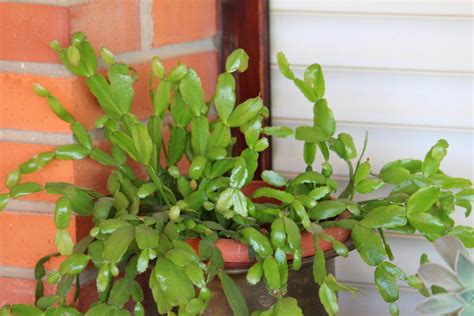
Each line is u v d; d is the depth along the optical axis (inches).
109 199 49.7
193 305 45.2
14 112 52.3
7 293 54.1
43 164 50.6
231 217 48.5
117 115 50.9
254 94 62.3
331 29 61.3
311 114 62.5
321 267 46.7
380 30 60.6
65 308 48.3
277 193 48.8
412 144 61.4
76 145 50.9
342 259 62.7
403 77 60.8
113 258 45.5
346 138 51.6
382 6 60.2
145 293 54.9
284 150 63.1
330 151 62.2
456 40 59.7
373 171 62.1
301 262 48.1
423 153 61.4
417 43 60.2
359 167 50.6
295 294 49.1
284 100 62.7
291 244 46.6
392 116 61.4
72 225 52.0
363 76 61.4
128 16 55.2
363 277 62.6
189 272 45.2
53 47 50.1
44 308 49.1
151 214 50.8
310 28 61.6
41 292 51.1
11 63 52.0
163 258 45.8
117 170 51.8
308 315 49.9
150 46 57.2
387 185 61.6
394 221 47.2
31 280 53.5
